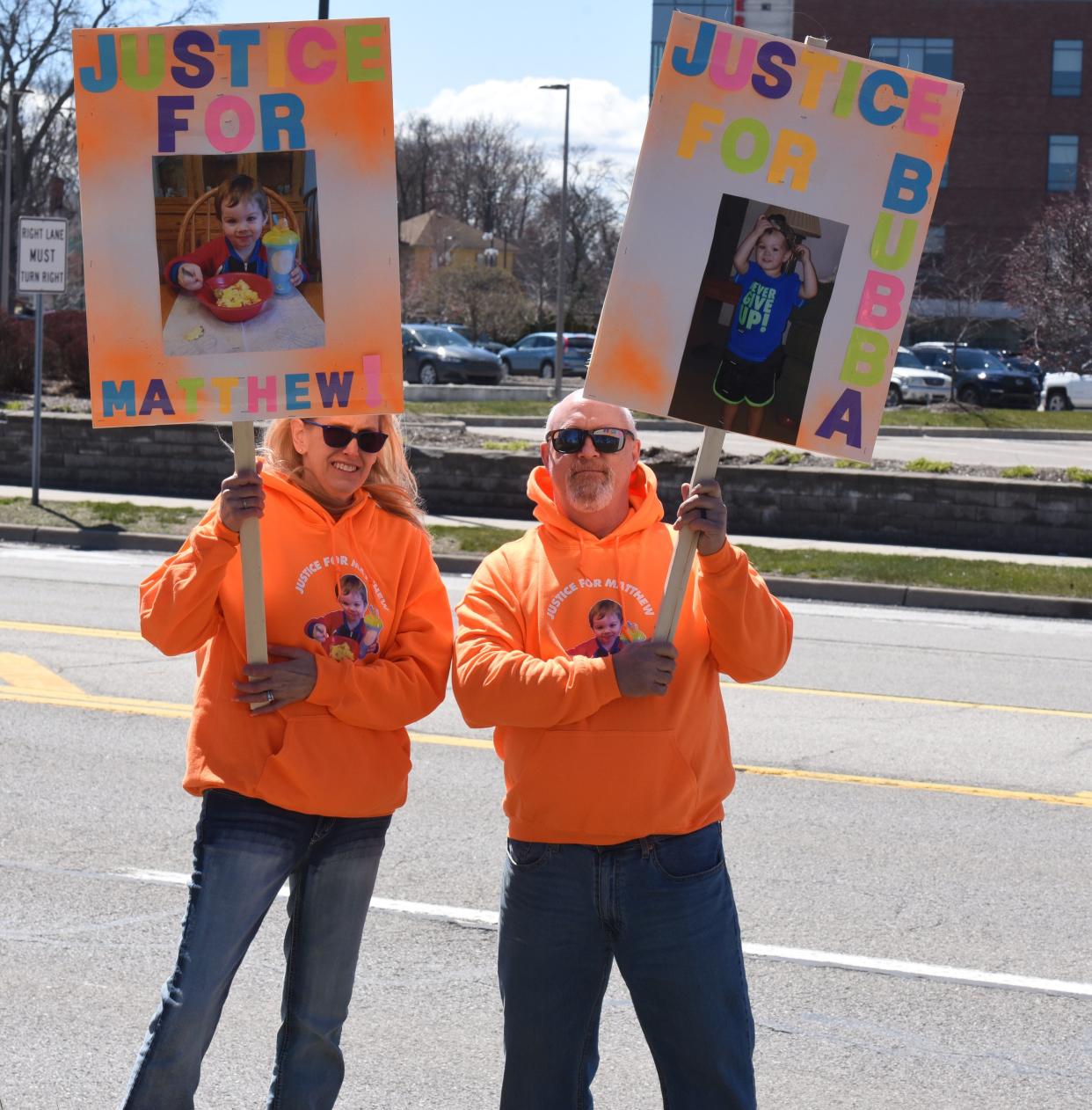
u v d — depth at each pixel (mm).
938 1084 4133
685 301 3135
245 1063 4184
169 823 6168
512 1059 3258
